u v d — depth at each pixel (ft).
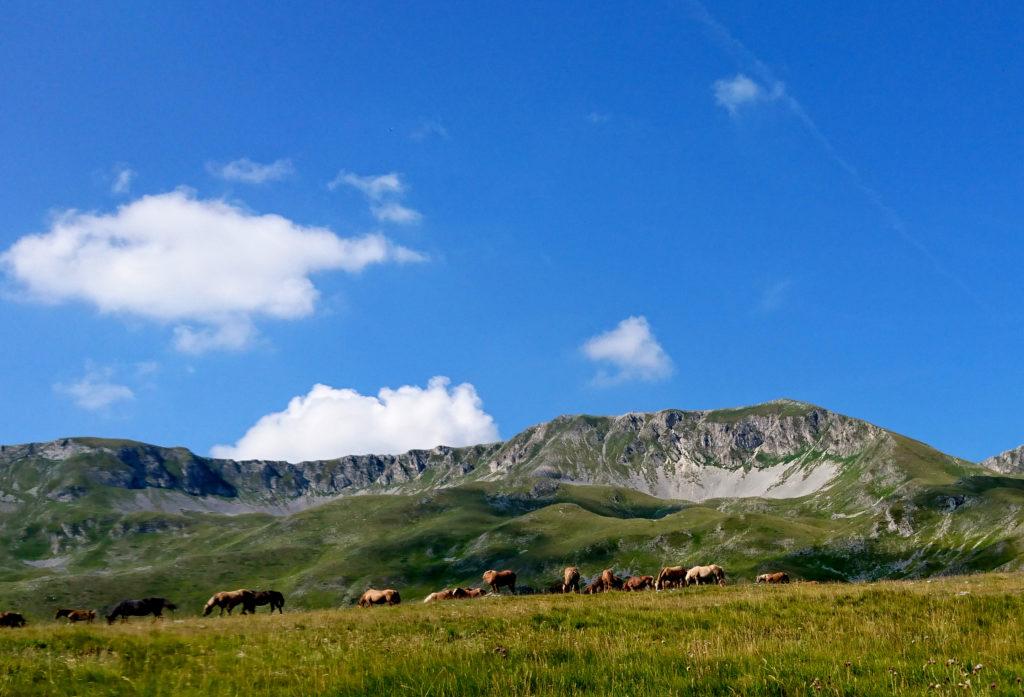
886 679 51.01
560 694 51.55
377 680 57.00
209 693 59.47
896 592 92.38
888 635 66.54
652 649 63.41
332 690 55.72
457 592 171.53
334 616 105.70
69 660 72.23
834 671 53.16
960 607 80.18
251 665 68.49
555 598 124.36
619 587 175.22
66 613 200.85
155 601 174.60
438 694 53.11
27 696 61.21
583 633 77.36
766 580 181.27
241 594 166.40
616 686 52.24
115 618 169.89
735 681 52.65
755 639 68.49
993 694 46.60
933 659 54.70
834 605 88.43
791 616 83.87
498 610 99.30
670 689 50.96
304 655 70.95
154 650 78.28
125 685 63.82
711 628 79.41
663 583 178.09
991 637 63.67
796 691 49.60
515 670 56.54
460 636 80.59
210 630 94.27
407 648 70.08
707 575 177.47
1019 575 117.80
